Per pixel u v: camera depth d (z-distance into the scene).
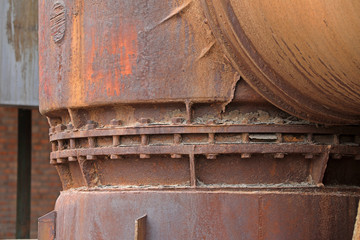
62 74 5.10
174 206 4.55
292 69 4.04
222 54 4.57
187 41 4.61
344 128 4.78
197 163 4.67
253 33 4.05
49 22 5.37
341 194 4.72
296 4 3.55
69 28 5.05
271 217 4.50
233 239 4.46
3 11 12.67
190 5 4.59
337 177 4.96
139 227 4.42
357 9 3.22
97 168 5.01
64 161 5.34
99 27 4.83
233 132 4.60
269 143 4.60
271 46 3.99
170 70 4.62
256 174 4.68
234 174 4.68
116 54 4.75
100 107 4.92
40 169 17.42
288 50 3.89
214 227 4.48
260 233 4.47
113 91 4.74
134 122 4.80
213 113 4.71
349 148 4.75
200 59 4.59
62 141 5.34
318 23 3.50
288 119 4.71
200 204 4.51
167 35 4.64
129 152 4.70
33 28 12.80
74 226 4.97
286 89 4.29
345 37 3.44
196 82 4.59
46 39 5.43
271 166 4.68
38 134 17.50
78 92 4.94
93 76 4.84
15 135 17.47
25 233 14.31
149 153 4.64
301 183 4.72
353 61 3.59
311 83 4.08
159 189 4.66
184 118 4.68
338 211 4.66
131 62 4.70
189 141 4.67
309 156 4.60
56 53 5.20
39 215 17.25
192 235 4.49
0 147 17.36
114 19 4.77
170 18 4.64
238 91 4.59
